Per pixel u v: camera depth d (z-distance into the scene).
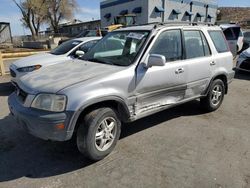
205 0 38.53
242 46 15.34
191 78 4.70
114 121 3.63
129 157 3.69
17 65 6.83
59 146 4.00
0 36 29.67
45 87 3.29
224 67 5.45
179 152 3.84
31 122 3.21
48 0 52.03
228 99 6.59
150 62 3.78
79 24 61.03
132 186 3.07
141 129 4.62
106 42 4.61
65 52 7.38
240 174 3.30
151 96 4.07
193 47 4.80
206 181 3.15
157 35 4.15
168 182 3.14
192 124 4.88
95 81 3.36
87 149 3.36
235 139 4.28
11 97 3.80
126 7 35.34
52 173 3.33
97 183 3.12
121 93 3.61
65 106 3.12
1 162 3.57
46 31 57.84
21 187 3.05
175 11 34.31
